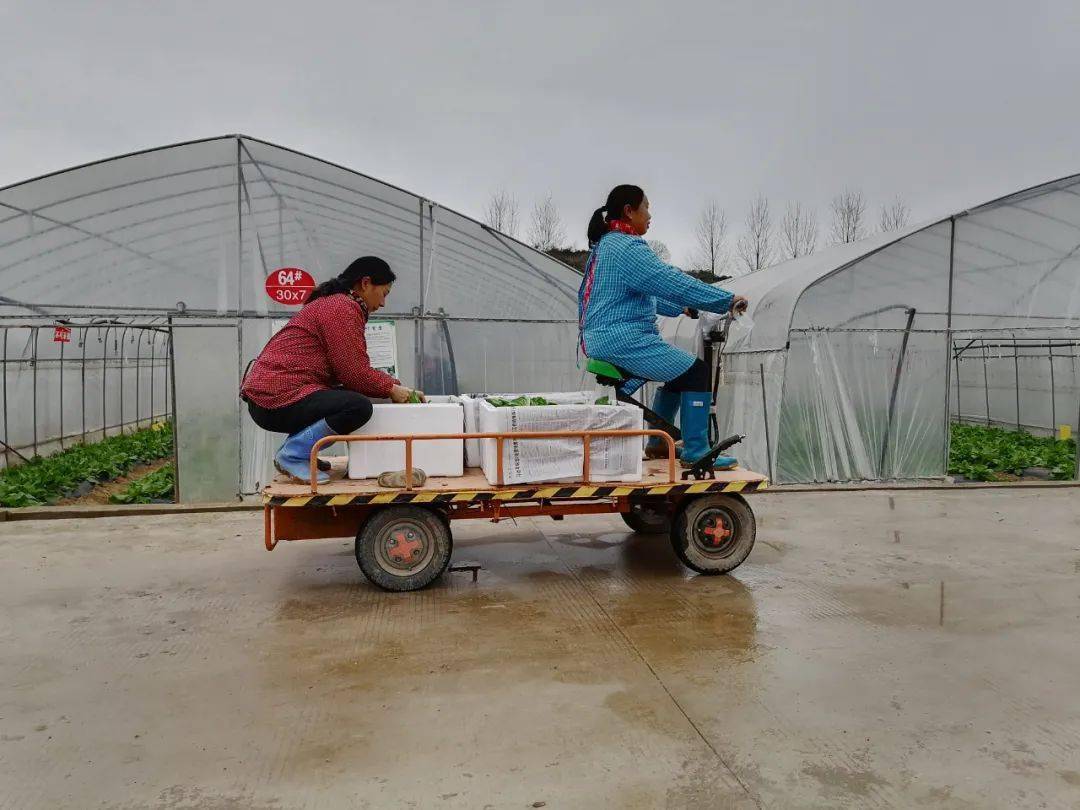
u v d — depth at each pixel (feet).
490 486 16.92
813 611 16.08
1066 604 16.65
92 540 22.25
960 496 30.04
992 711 11.60
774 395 32.91
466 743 10.55
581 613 15.87
